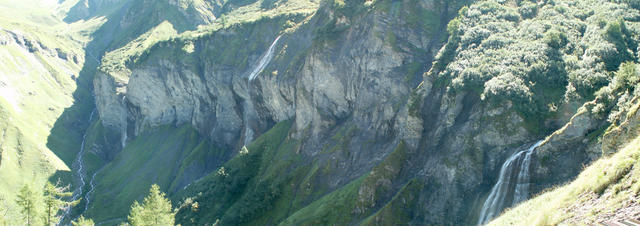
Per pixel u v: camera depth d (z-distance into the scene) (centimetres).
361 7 13412
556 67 8000
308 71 13912
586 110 6431
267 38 18975
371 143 10594
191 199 13975
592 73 7406
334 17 13975
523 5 10719
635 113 4209
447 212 7444
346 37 13475
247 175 13562
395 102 10625
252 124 17275
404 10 12150
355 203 8831
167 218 10025
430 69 10106
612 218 2675
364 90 11781
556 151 6588
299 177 11688
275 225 10744
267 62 17138
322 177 10975
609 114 6162
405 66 11088
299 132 13700
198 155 18900
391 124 10381
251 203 11681
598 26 8750
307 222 9119
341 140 11388
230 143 18838
